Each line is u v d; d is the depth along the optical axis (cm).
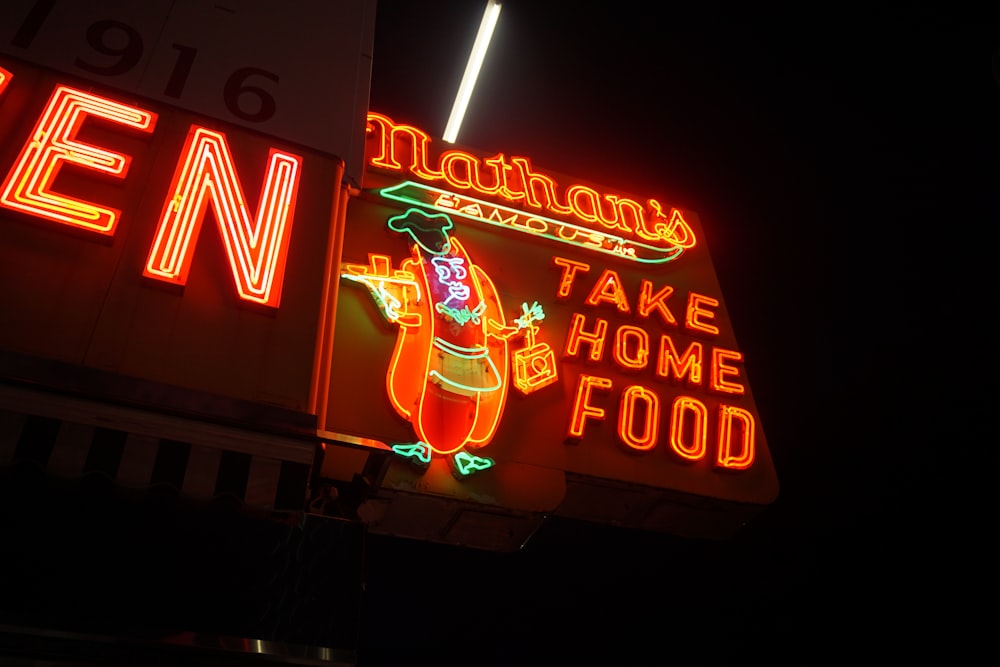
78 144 754
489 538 970
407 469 905
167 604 534
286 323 741
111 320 664
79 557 523
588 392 1057
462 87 1290
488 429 964
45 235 694
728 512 1062
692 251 1355
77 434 548
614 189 1362
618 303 1187
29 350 614
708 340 1231
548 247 1232
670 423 1078
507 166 1294
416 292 1042
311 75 972
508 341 1065
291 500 598
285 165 855
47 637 495
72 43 845
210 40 938
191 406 597
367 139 1215
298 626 565
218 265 754
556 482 967
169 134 823
